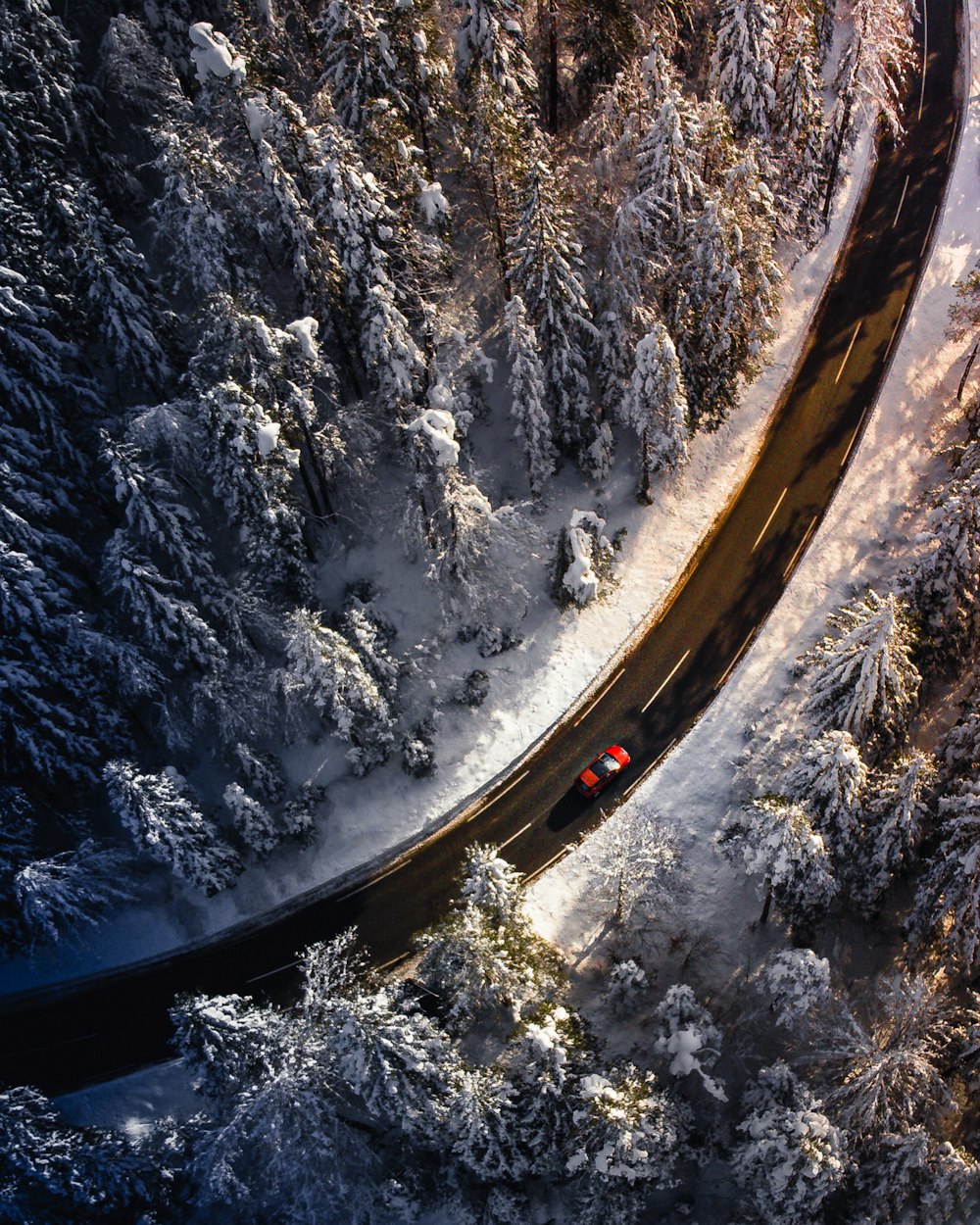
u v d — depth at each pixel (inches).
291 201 1240.2
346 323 1417.3
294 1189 1104.2
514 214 1402.6
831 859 1162.6
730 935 1288.1
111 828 1348.4
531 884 1327.5
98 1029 1274.6
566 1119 1040.2
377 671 1349.7
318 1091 1043.9
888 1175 1090.1
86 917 1232.2
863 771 1106.7
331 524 1493.6
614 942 1285.7
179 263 1315.2
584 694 1469.0
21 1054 1261.1
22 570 1158.3
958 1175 1088.2
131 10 1498.5
